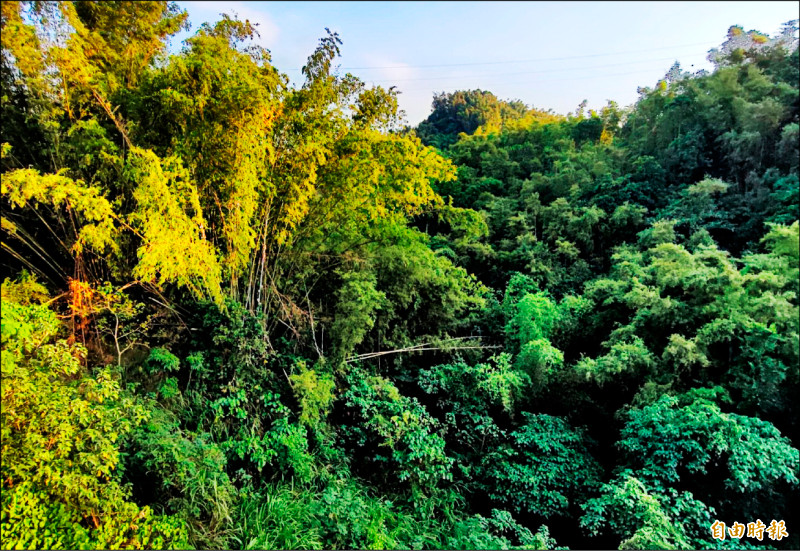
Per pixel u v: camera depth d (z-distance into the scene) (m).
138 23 4.73
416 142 7.19
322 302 7.41
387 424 6.11
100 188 4.82
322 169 6.20
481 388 7.25
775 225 7.68
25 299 4.12
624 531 5.00
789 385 6.45
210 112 4.88
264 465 5.20
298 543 4.30
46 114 4.39
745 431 5.34
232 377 5.55
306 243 7.04
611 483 5.62
